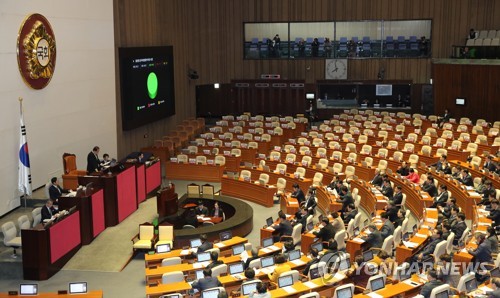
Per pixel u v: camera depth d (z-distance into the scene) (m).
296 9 45.53
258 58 46.44
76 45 28.34
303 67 46.25
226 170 32.75
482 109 40.47
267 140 36.22
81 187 22.17
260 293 13.77
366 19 44.94
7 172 23.42
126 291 18.44
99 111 30.66
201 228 22.12
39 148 25.53
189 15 44.62
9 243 19.84
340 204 24.12
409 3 44.34
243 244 19.05
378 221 21.48
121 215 24.38
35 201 24.12
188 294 15.23
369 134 36.00
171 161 31.89
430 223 20.69
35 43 24.72
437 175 27.00
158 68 37.12
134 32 34.72
